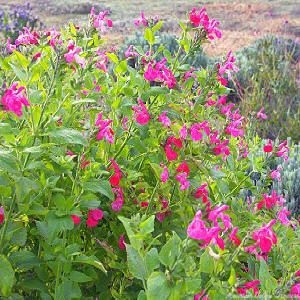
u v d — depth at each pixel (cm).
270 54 203
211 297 45
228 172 70
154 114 62
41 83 59
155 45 221
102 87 63
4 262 47
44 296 51
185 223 56
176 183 57
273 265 59
